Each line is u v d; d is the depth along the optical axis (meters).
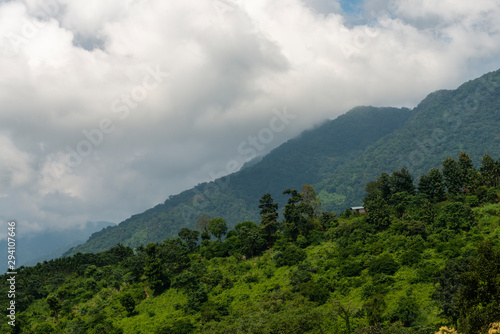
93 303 94.44
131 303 85.44
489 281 36.69
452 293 52.50
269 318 57.72
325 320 60.84
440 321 52.12
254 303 73.69
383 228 95.00
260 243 102.06
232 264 97.19
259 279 87.25
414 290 63.09
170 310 82.75
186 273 92.44
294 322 54.38
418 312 55.34
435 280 59.69
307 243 98.69
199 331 68.00
